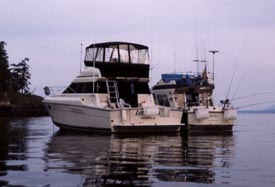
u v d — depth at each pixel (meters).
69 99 23.61
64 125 24.27
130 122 21.75
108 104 22.67
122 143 16.62
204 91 27.83
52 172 9.03
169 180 8.18
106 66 24.14
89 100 23.52
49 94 25.58
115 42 24.64
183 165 10.25
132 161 10.95
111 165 10.13
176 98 27.88
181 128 24.69
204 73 28.80
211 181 8.11
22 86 81.06
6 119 50.09
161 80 28.89
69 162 10.66
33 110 70.00
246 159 11.61
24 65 81.88
